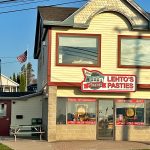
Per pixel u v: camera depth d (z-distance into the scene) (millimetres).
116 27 24078
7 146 20922
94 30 23938
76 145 21594
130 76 23922
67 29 23781
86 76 23781
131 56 24125
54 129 23469
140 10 24016
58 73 23656
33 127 26500
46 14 25219
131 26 24047
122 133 24375
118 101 24422
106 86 23812
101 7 23891
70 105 24125
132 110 24484
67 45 23781
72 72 23750
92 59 23906
